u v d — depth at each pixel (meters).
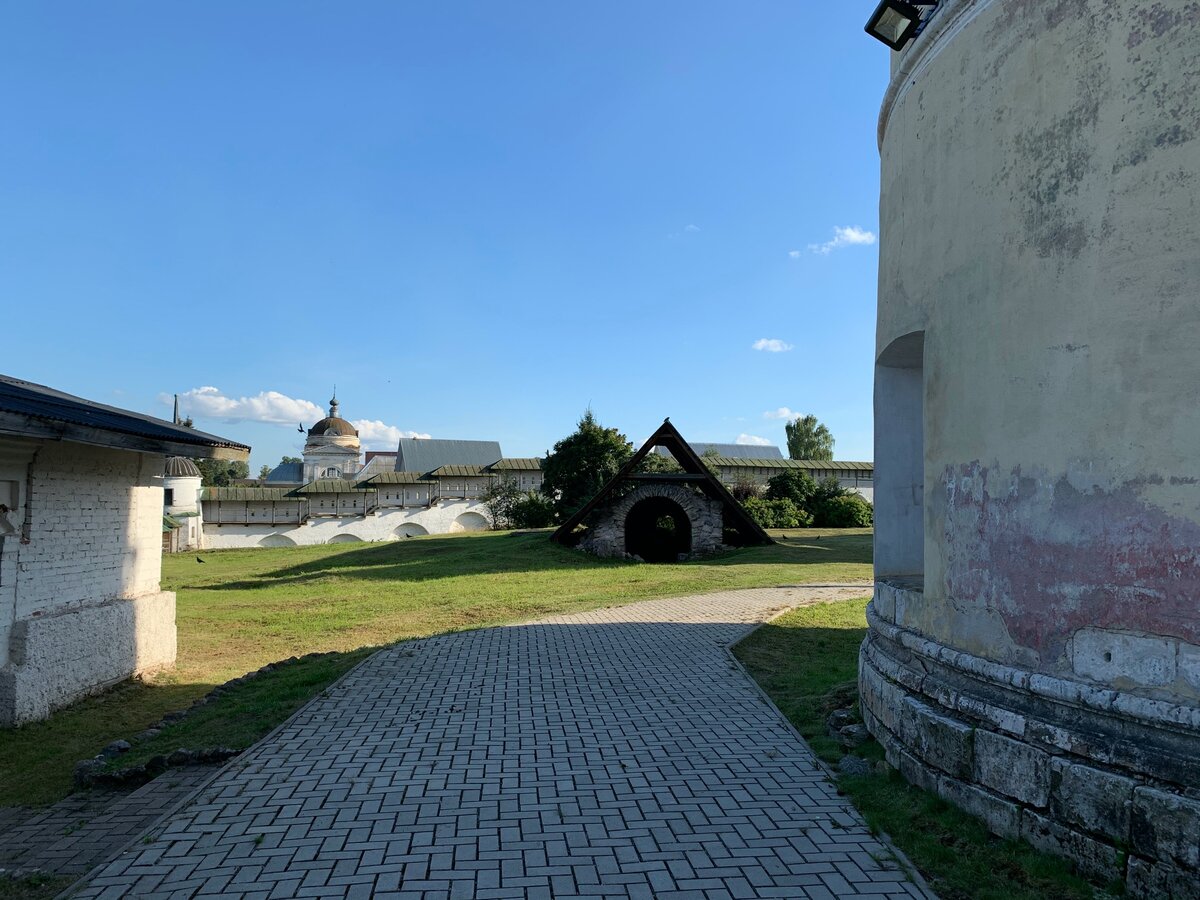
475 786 5.24
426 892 3.81
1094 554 4.03
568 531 24.05
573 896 3.78
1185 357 3.72
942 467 5.16
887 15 5.85
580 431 37.66
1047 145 4.36
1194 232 3.72
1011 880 3.87
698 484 24.55
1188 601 3.67
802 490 35.22
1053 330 4.27
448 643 10.55
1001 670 4.47
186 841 4.37
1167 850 3.53
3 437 7.97
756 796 5.08
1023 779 4.21
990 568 4.65
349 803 4.93
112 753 6.53
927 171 5.46
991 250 4.71
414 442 66.31
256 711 7.30
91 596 9.59
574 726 6.69
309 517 43.22
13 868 4.47
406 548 28.89
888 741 5.50
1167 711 3.66
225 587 21.47
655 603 14.57
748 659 9.65
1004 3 4.73
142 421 10.31
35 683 8.35
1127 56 4.00
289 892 3.81
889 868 4.07
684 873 4.02
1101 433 4.02
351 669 8.90
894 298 6.04
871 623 6.37
